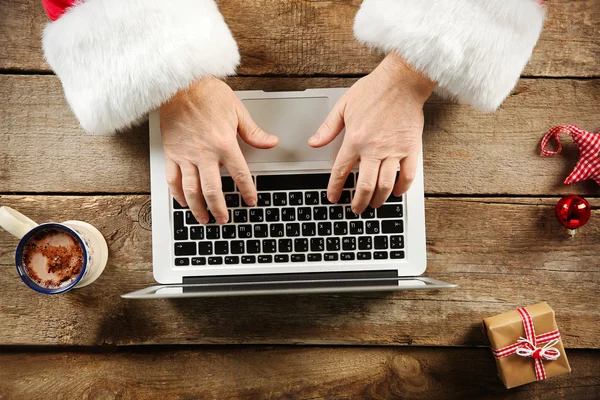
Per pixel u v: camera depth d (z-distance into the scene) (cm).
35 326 72
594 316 72
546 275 72
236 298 73
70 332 72
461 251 72
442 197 73
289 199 67
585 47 72
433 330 73
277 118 67
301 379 74
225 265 67
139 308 73
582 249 72
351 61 72
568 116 72
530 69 72
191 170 61
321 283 66
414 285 60
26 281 62
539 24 56
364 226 67
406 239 67
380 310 73
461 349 73
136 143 72
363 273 67
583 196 72
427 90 61
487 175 72
